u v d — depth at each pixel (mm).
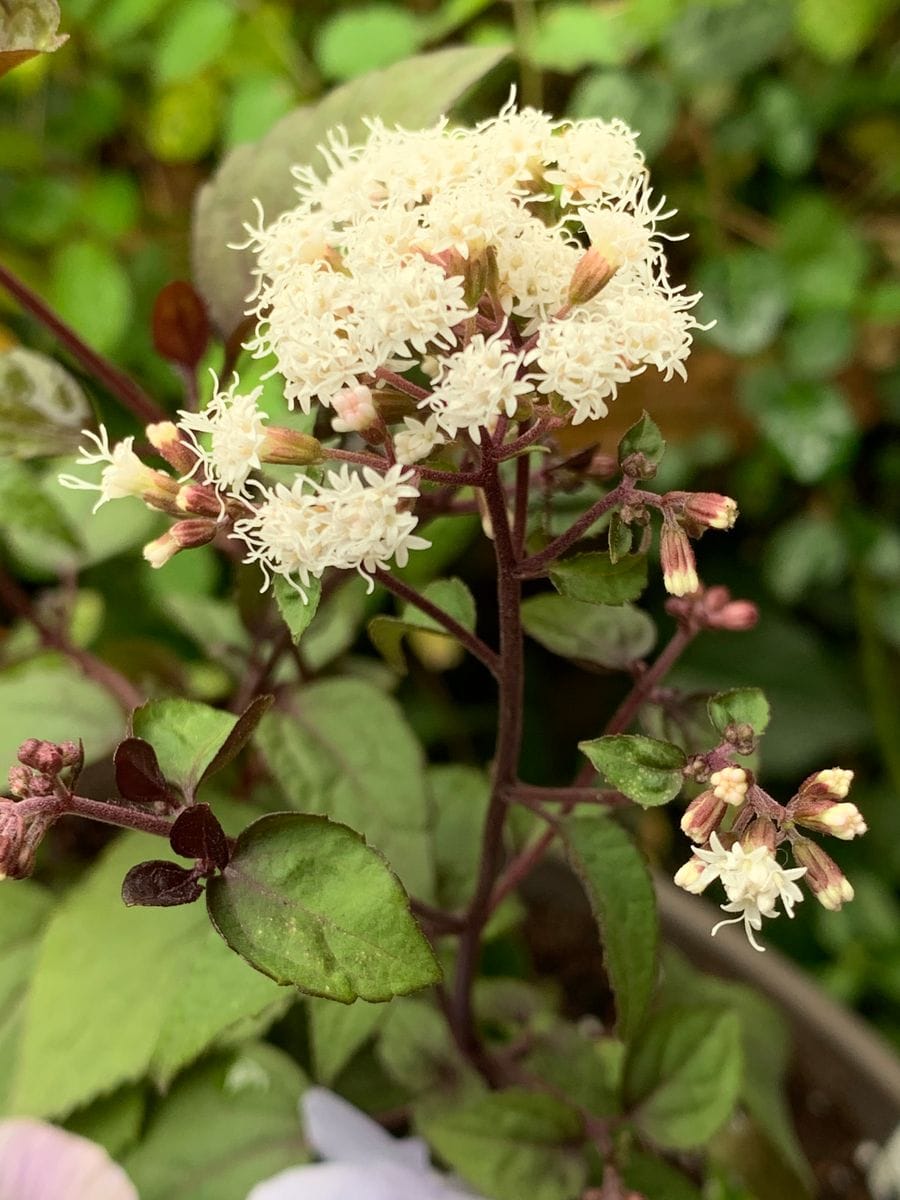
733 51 265
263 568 102
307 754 156
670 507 99
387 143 112
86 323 275
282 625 155
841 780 94
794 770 301
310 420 122
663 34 268
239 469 101
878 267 297
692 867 93
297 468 116
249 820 159
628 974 122
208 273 158
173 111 294
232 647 181
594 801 124
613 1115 156
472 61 154
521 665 117
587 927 246
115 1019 150
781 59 292
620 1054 187
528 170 109
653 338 97
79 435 163
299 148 158
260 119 270
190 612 207
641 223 101
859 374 293
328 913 97
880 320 277
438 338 105
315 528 97
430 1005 182
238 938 98
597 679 321
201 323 160
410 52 259
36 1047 150
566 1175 147
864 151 294
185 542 104
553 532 137
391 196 105
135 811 101
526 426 108
